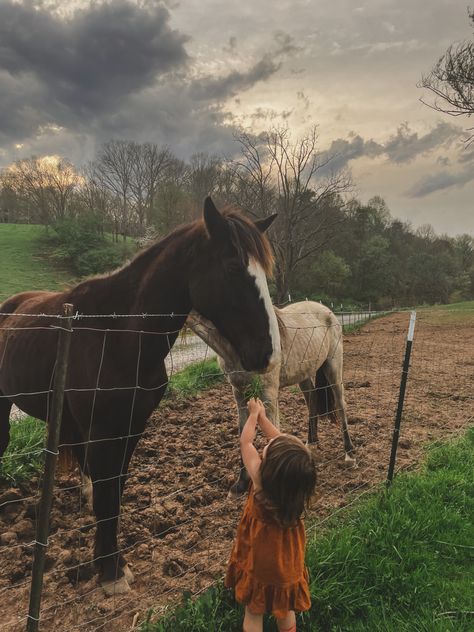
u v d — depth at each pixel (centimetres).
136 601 248
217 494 383
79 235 3644
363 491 389
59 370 187
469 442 498
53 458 191
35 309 310
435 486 376
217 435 529
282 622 209
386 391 782
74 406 255
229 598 242
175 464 445
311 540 304
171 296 263
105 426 251
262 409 247
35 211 4906
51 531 325
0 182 5156
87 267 3438
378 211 5822
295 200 1678
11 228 4619
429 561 286
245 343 252
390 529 309
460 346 1377
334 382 474
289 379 417
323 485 408
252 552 205
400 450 491
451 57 2072
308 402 495
